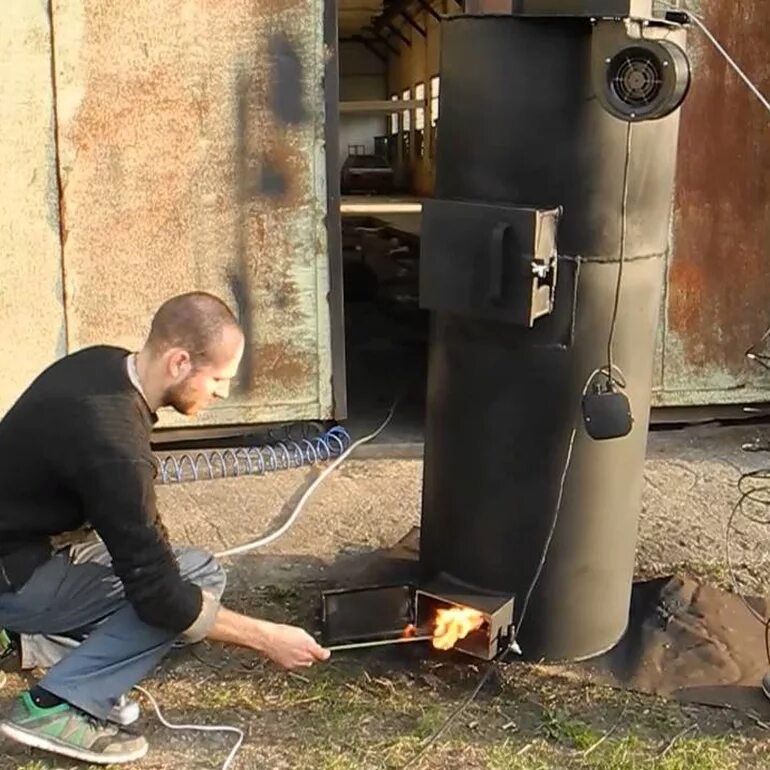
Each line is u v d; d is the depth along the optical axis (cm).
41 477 245
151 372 240
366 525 407
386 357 671
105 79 427
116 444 233
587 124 274
